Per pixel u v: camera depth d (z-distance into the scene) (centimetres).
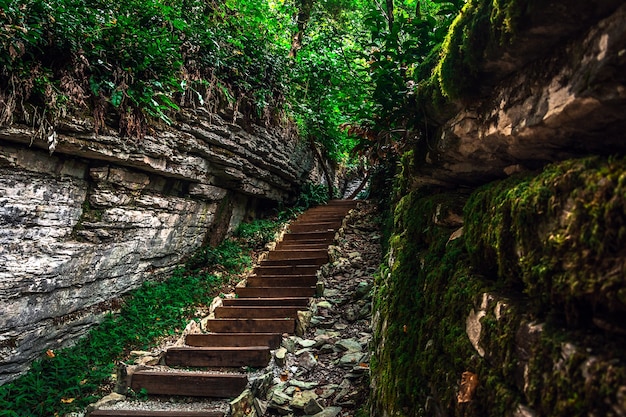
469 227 184
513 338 131
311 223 977
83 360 467
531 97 139
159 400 413
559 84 123
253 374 447
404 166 332
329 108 1135
